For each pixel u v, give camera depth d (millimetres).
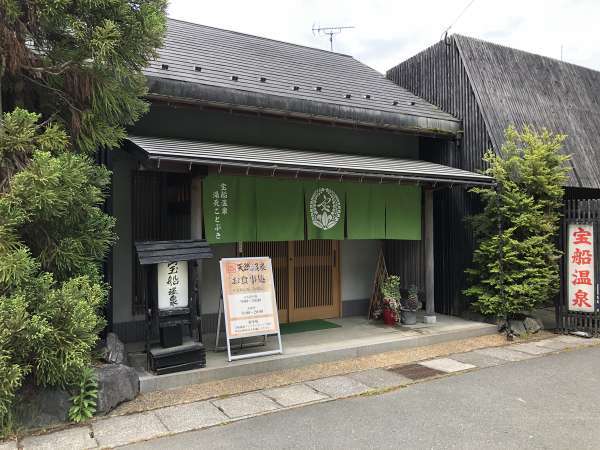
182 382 5898
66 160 4641
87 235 5102
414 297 9109
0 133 4465
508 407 5227
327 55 12586
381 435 4523
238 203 7016
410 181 8031
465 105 10000
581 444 4316
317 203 7680
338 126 8969
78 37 4738
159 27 5078
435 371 6578
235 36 11344
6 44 4574
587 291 8766
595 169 10820
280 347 6891
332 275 9828
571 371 6578
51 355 4441
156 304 6074
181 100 7168
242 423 4801
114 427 4676
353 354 7262
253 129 8578
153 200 7664
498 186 8797
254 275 6910
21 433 4488
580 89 12375
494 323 9062
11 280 4277
